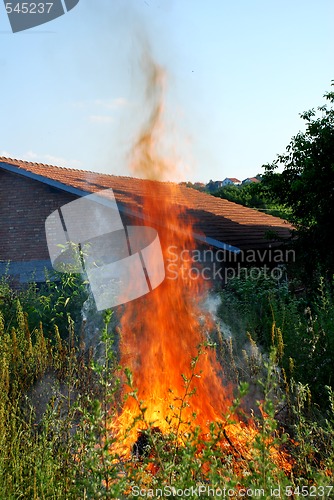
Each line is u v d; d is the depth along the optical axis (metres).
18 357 5.77
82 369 5.61
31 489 3.73
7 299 9.12
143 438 5.04
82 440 3.66
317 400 5.73
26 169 15.19
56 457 3.84
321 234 12.26
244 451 4.30
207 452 3.00
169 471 3.11
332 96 12.84
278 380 5.38
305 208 13.44
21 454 4.05
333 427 4.74
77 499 3.49
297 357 6.39
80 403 4.49
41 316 8.68
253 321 8.48
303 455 4.10
